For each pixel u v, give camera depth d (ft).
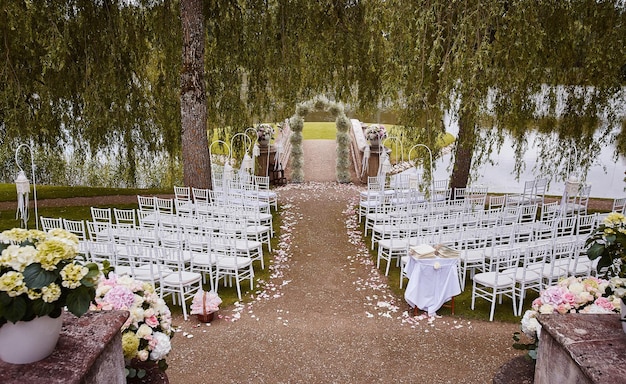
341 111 46.44
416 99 26.50
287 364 14.57
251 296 20.79
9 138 30.66
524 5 24.23
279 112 37.83
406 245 23.49
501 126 30.66
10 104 30.27
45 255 6.66
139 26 33.83
